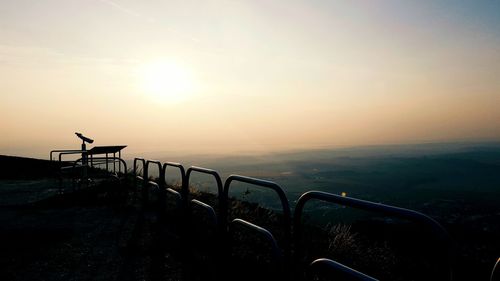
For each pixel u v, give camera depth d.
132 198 9.02
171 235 5.73
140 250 5.00
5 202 8.74
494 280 1.59
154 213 7.42
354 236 7.04
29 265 4.43
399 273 4.91
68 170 9.88
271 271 4.27
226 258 4.14
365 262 5.25
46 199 8.93
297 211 2.68
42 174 15.98
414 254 5.62
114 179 11.30
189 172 4.99
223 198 4.05
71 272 4.21
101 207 8.05
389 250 5.84
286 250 2.90
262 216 7.70
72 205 8.21
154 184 6.20
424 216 1.76
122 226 6.36
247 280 4.11
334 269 2.28
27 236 5.72
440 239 1.68
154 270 4.27
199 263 4.50
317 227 7.26
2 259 4.64
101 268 4.34
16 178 14.37
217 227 4.05
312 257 5.04
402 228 7.57
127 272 4.21
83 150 10.59
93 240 5.51
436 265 1.71
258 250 5.07
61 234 5.84
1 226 6.38
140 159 7.79
